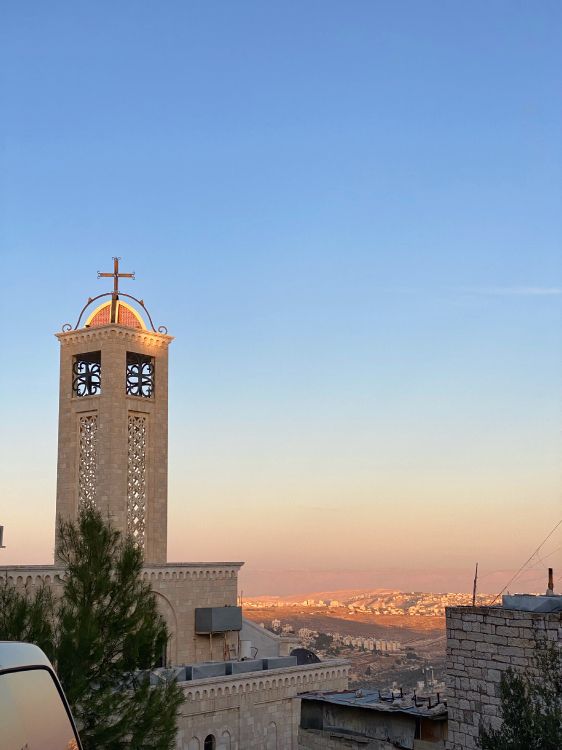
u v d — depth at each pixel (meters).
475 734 31.31
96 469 84.38
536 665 29.55
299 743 41.97
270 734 77.25
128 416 86.25
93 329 85.94
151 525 86.25
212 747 71.94
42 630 32.00
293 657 84.50
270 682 78.00
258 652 94.94
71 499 85.75
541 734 28.84
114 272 90.19
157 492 87.25
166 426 88.88
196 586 84.50
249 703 75.62
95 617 33.38
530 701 29.50
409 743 37.50
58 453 87.19
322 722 41.62
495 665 30.94
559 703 28.73
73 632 32.16
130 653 33.25
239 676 75.06
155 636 34.75
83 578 34.81
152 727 32.38
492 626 31.20
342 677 86.06
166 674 37.12
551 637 29.20
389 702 40.91
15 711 8.09
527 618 30.02
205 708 71.56
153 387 88.88
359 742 38.97
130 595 35.03
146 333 87.69
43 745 8.45
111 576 36.19
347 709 40.47
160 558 86.38
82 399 86.38
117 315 88.31
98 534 36.59
